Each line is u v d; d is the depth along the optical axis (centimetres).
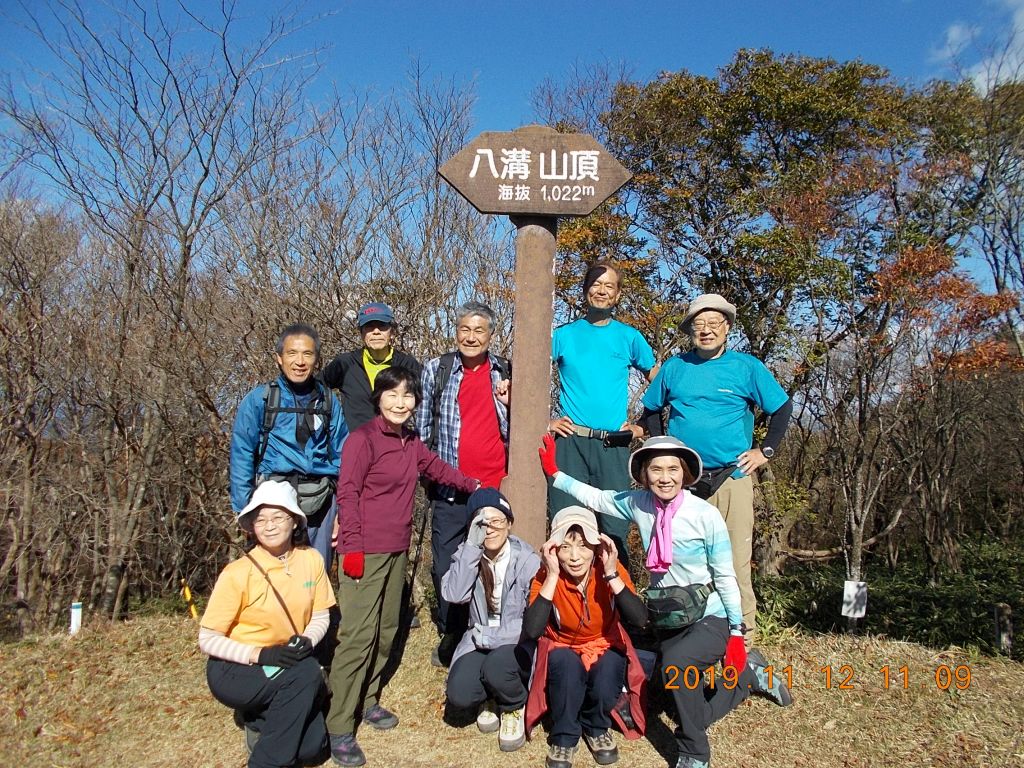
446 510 361
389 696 353
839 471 687
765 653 383
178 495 696
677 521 293
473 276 628
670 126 1068
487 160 362
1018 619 577
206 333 598
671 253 1033
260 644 283
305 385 329
